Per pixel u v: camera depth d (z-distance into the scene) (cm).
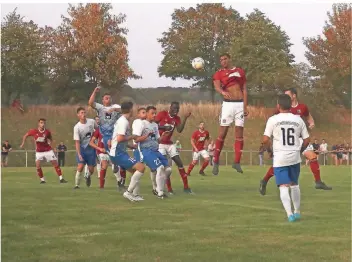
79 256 706
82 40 5372
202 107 5172
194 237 820
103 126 1566
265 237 824
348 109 5688
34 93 5750
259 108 5344
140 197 1236
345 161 4372
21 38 5184
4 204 1162
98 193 1411
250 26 5725
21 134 4628
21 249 740
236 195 1398
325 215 1035
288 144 986
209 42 5912
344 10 5444
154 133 1316
